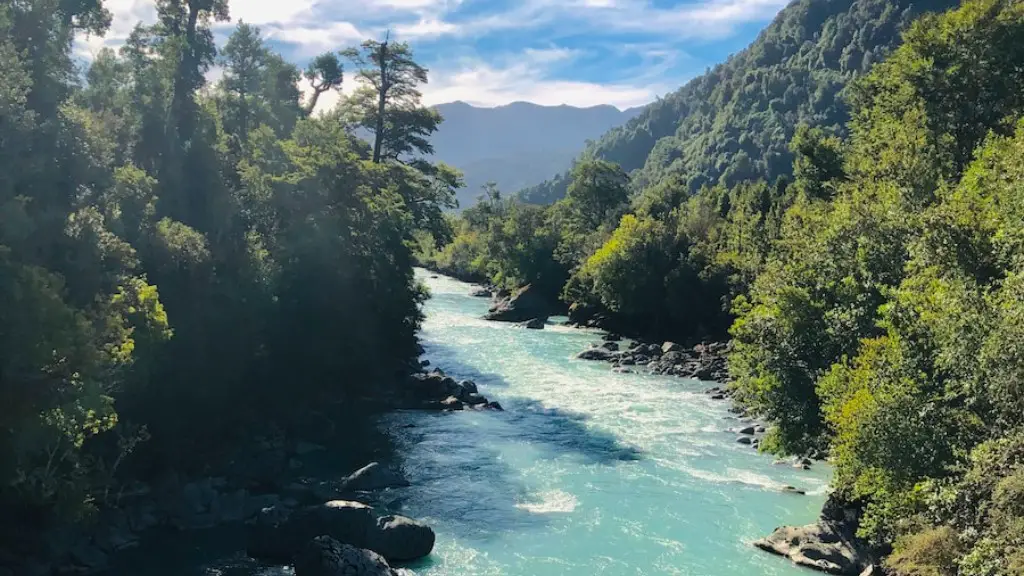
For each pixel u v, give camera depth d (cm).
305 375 4575
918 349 2525
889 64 6188
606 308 9594
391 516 2927
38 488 2469
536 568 2769
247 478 3506
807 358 3375
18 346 2073
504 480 3716
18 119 2612
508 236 12444
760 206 10481
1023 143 3347
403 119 7806
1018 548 1786
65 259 2617
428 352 7188
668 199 12294
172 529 2986
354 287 5044
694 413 5097
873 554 2733
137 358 2866
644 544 2981
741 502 3438
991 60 5250
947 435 2322
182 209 4344
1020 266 2234
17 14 3094
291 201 4762
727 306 7994
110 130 4403
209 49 5878
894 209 3569
